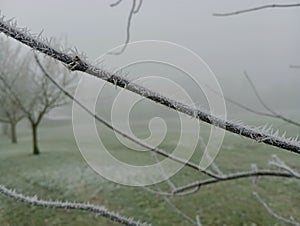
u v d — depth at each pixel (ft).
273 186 27.09
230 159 28.04
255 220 23.08
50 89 36.76
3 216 25.03
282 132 2.85
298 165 20.10
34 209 25.76
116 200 27.32
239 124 2.71
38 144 44.21
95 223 23.81
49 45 2.35
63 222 24.16
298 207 23.95
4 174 32.42
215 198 25.85
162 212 25.02
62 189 29.30
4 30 2.26
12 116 44.88
